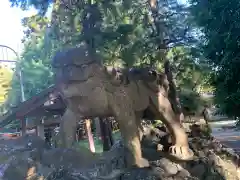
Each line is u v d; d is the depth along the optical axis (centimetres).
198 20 848
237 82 927
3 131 1819
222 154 822
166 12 846
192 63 928
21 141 724
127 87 669
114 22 758
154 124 940
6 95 2272
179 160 689
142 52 804
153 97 695
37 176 568
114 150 669
